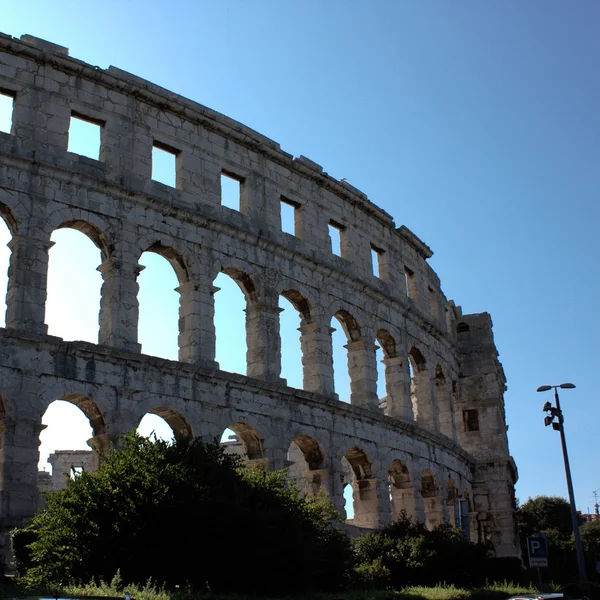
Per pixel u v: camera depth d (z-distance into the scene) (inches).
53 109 1827.0
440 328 2871.6
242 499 1385.3
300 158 2354.8
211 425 1830.7
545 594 1235.2
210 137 2111.2
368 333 2404.0
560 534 4842.5
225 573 1331.2
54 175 1768.0
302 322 2244.1
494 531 3058.6
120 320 1770.4
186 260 1940.2
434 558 1936.5
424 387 2728.8
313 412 2089.1
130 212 1868.8
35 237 1699.1
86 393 1643.7
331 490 2070.6
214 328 1941.4
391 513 2289.6
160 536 1301.7
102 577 1255.5
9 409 1545.3
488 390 3230.8
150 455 1402.6
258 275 2089.1
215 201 2064.5
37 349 1605.6
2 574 1380.4
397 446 2380.7
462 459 2930.6
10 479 1512.1
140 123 1971.0
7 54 1802.4
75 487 1347.2
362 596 1432.1
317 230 2343.8
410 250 2824.8
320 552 1469.0
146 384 1739.7
